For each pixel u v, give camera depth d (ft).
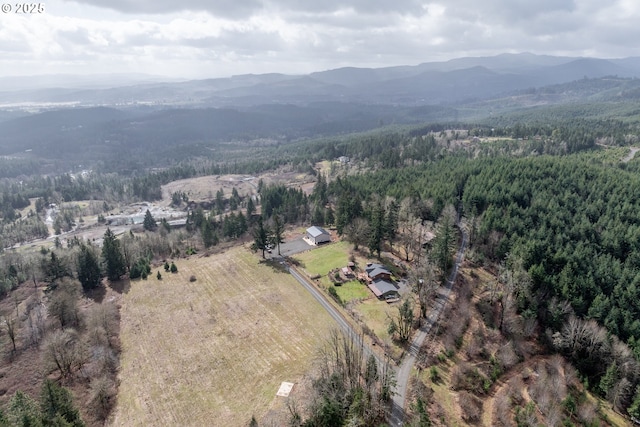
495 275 338.54
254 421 189.16
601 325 267.59
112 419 212.02
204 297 335.47
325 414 181.06
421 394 208.54
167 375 242.78
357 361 220.23
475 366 239.09
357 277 334.24
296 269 366.84
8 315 322.34
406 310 254.27
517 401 220.84
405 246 367.25
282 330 277.23
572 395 233.96
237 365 246.06
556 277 297.53
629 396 229.86
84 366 250.98
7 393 231.30
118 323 303.89
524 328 278.67
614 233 351.05
